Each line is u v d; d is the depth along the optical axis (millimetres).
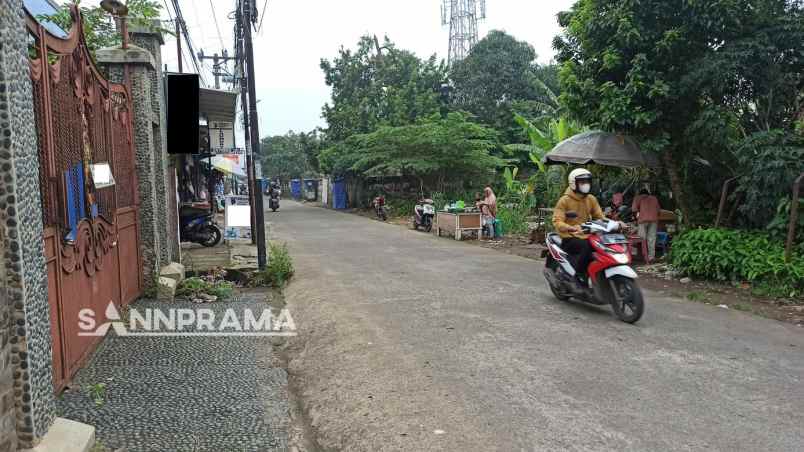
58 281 4270
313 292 8344
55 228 4180
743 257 8312
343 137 30688
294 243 14977
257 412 4094
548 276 7602
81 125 4898
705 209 10508
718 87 8789
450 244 14688
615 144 10258
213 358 5312
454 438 3602
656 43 9227
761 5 9008
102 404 4172
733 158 9430
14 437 2914
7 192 2842
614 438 3555
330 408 4215
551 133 17641
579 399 4176
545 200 18641
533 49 30328
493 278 9312
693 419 3816
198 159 16984
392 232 18234
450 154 22688
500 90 28953
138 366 5035
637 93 9445
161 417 3967
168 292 7613
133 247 7238
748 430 3650
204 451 3494
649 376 4637
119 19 7746
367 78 32875
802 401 4121
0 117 2818
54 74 4195
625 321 6387
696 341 5633
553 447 3453
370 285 8781
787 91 9070
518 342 5617
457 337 5820
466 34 39344
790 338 5770
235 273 9516
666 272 9430
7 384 2846
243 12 10000
